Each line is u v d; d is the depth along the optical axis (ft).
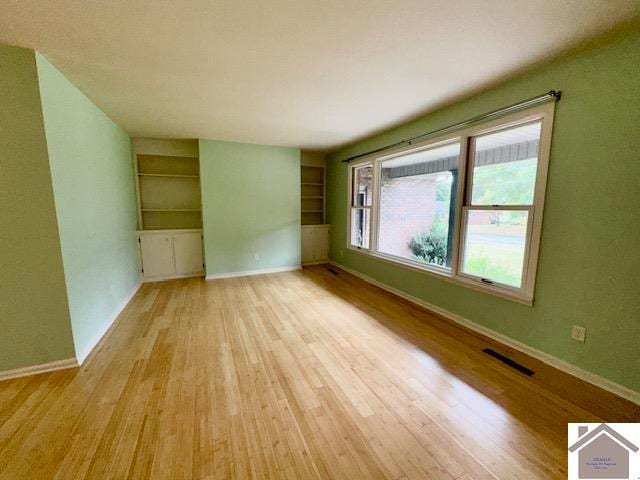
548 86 6.51
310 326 9.18
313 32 5.37
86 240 7.87
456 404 5.50
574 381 6.18
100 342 8.12
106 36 5.47
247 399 5.67
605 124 5.60
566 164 6.24
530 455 4.35
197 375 6.49
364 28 5.24
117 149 11.51
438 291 10.22
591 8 4.58
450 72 6.96
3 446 4.53
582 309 6.15
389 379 6.32
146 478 3.98
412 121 10.96
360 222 16.20
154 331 8.85
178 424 4.99
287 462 4.25
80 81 7.39
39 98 6.06
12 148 5.96
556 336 6.67
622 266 5.52
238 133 13.12
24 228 6.19
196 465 4.19
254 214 15.81
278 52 6.09
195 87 7.89
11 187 6.02
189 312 10.42
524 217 7.67
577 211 6.12
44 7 4.60
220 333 8.70
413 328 9.00
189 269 15.42
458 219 9.20
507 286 7.73
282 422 5.06
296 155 16.53
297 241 17.19
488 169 8.91
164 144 14.69
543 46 5.76
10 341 6.29
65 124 7.03
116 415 5.21
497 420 5.08
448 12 4.75
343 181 16.93
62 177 6.74
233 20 5.00
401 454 4.40
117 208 11.01
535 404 5.47
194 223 16.06
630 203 5.36
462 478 3.99
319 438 4.70
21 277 6.26
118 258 10.71
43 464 4.21
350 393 5.85
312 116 10.46
